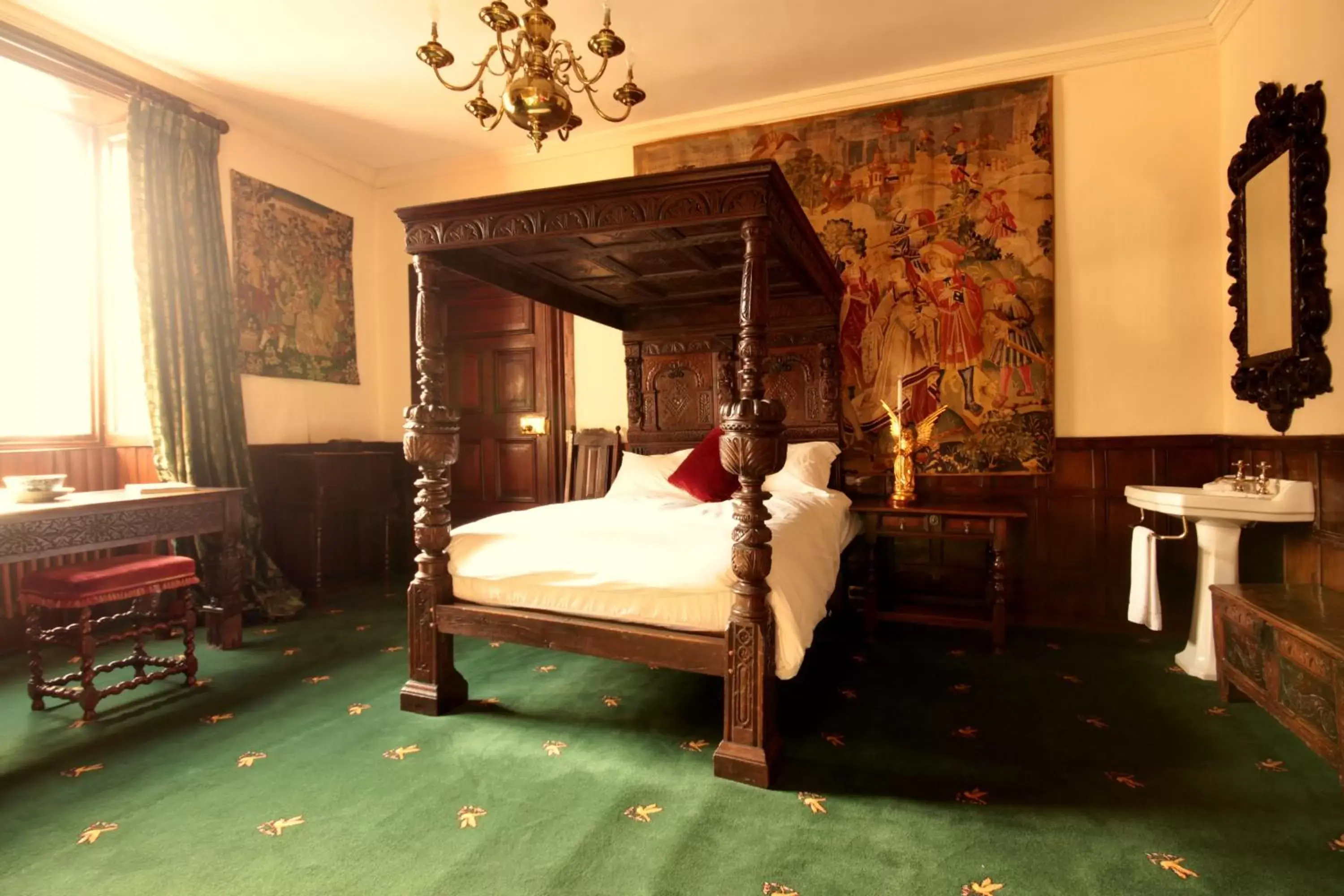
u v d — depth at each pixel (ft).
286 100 14.87
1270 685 8.12
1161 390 12.84
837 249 14.71
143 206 13.10
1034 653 11.85
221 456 14.17
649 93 14.73
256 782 7.42
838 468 14.08
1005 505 12.96
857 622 13.91
